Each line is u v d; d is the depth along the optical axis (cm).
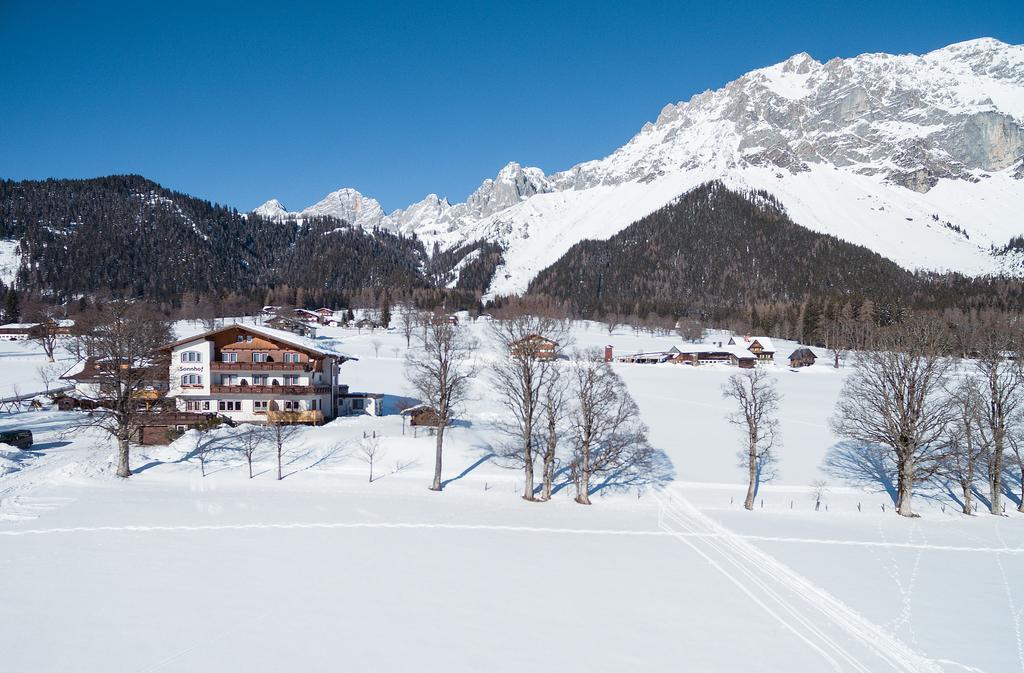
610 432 6806
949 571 3756
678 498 5541
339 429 6881
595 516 4834
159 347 7181
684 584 3341
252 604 2836
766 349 17650
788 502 5572
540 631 2681
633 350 19638
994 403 5631
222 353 7662
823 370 13475
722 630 2783
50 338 13712
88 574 3122
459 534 4078
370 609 2828
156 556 3406
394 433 6719
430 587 3116
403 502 4891
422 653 2447
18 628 2545
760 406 5925
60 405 8075
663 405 9638
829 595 3266
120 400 5462
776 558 3872
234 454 6025
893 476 6300
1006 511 5553
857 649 2658
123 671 2248
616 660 2455
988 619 3019
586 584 3262
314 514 4384
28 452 5844
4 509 4228
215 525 4019
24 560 3291
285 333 8106
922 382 5769
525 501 5197
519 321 9231
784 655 2570
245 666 2302
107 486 4959
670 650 2562
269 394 7381
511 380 6675
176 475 5447
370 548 3684
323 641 2512
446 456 6247
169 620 2652
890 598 3266
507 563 3531
